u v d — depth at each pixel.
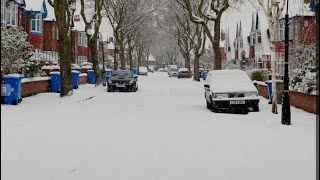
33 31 43.53
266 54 52.66
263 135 11.11
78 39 63.06
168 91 30.58
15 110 16.06
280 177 7.04
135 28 58.06
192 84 41.41
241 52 62.91
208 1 32.62
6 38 23.08
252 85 17.41
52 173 7.20
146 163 7.93
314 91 16.28
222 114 16.11
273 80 16.52
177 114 15.93
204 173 7.25
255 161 8.13
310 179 6.91
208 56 72.06
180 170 7.44
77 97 22.48
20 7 39.72
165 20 56.69
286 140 10.38
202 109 18.03
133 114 15.73
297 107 18.09
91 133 11.16
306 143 9.98
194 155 8.62
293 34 35.59
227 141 10.20
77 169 7.46
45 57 42.84
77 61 62.56
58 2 22.52
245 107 16.91
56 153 8.70
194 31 54.84
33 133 10.98
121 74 30.72
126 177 6.98
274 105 16.41
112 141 10.07
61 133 11.08
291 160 8.23
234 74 18.06
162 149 9.20
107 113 15.92
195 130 11.90
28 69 24.17
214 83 17.62
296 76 18.94
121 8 48.50
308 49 25.08
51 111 16.20
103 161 8.06
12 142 9.73
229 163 7.96
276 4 16.56
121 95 26.05
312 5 22.41
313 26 29.38
